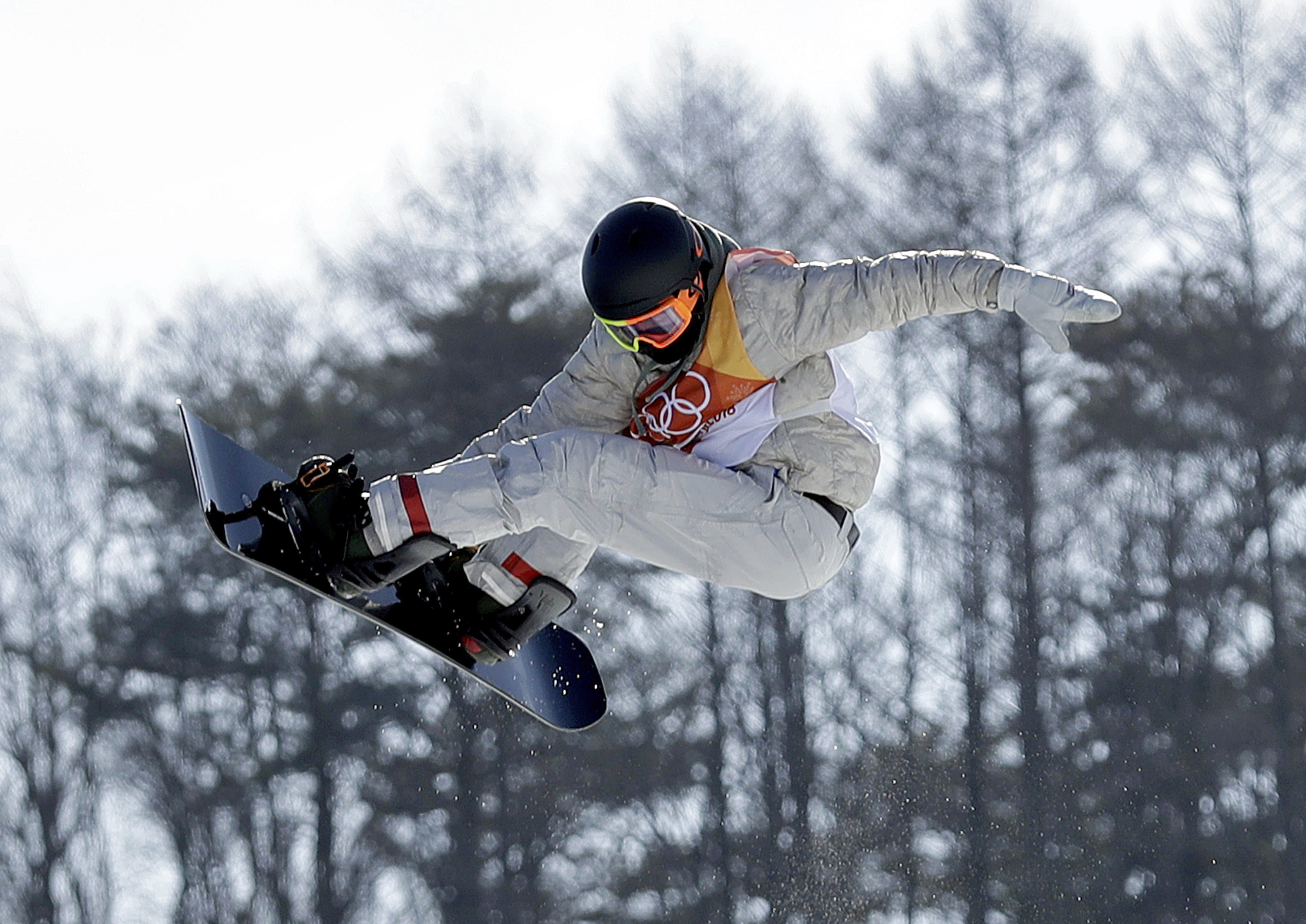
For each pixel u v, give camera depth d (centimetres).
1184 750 7888
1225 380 8519
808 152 8769
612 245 1499
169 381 9125
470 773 8225
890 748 8081
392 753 8350
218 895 8375
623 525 1511
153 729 8588
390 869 8256
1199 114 8888
